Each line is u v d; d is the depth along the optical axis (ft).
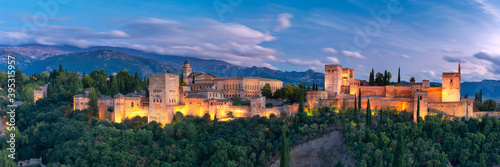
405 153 655.76
